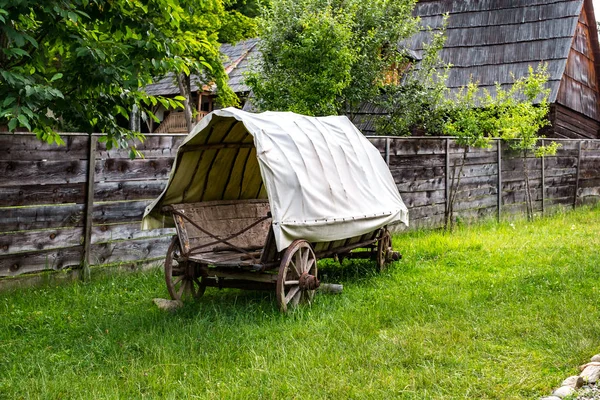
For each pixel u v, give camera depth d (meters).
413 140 13.21
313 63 15.10
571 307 7.17
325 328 6.76
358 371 5.55
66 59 7.88
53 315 7.59
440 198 13.94
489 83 21.08
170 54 7.50
